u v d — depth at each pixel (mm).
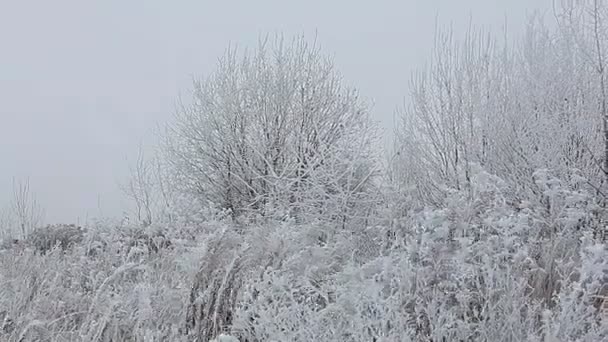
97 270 6500
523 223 4867
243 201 13070
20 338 4887
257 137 13531
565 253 5203
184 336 4918
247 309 5074
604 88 9742
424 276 4586
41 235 11086
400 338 3971
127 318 5254
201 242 5695
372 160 11789
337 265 6180
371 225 8039
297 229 6984
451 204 5445
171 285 5633
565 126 9461
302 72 14031
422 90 12117
